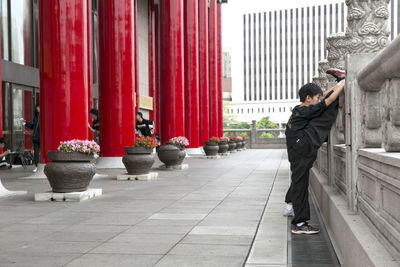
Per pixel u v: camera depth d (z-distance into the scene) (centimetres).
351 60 450
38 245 491
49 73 1259
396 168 270
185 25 2809
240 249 466
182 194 934
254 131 4422
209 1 3772
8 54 1869
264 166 1800
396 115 301
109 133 1662
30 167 1714
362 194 404
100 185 1115
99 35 1683
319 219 640
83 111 1282
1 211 730
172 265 408
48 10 1255
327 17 13175
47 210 738
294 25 13525
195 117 2811
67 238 525
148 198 875
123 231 562
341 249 427
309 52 13388
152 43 3809
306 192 540
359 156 414
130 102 1673
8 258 436
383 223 301
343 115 553
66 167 844
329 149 621
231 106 13962
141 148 1256
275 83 13788
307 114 516
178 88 2455
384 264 258
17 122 1892
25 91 1969
